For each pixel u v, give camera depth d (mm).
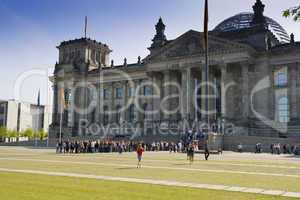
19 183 24484
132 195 20000
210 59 105500
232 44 101875
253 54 103688
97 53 154875
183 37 110375
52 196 19469
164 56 114562
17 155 62000
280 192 21812
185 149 78062
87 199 18672
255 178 28781
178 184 24797
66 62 151125
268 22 130125
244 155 65062
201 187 23500
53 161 46781
